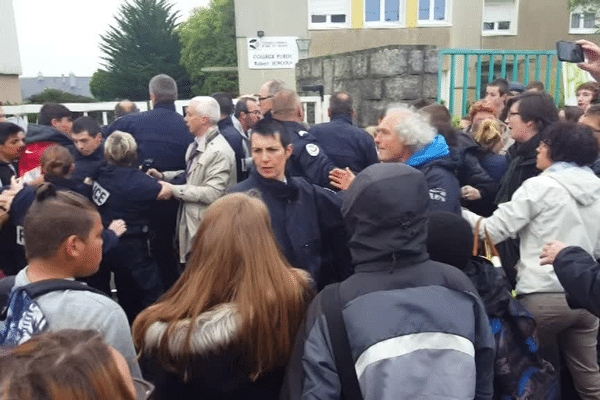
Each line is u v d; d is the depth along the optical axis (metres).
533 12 17.95
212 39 37.31
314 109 7.55
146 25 46.34
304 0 15.90
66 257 1.80
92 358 0.91
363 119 7.06
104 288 3.85
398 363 1.45
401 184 1.59
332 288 1.63
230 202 1.85
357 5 16.19
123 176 3.64
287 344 1.76
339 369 1.51
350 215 1.64
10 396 0.83
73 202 1.85
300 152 3.39
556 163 2.67
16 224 2.90
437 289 1.56
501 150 4.22
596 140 2.63
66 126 5.17
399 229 1.58
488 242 2.65
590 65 2.89
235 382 1.70
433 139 2.90
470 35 17.14
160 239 4.04
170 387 1.73
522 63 13.80
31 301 1.71
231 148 3.96
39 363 0.88
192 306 1.73
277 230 2.76
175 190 3.72
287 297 1.76
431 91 6.54
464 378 1.45
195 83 38.97
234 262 1.75
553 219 2.55
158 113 4.35
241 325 1.66
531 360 2.06
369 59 6.86
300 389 1.58
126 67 45.78
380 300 1.53
